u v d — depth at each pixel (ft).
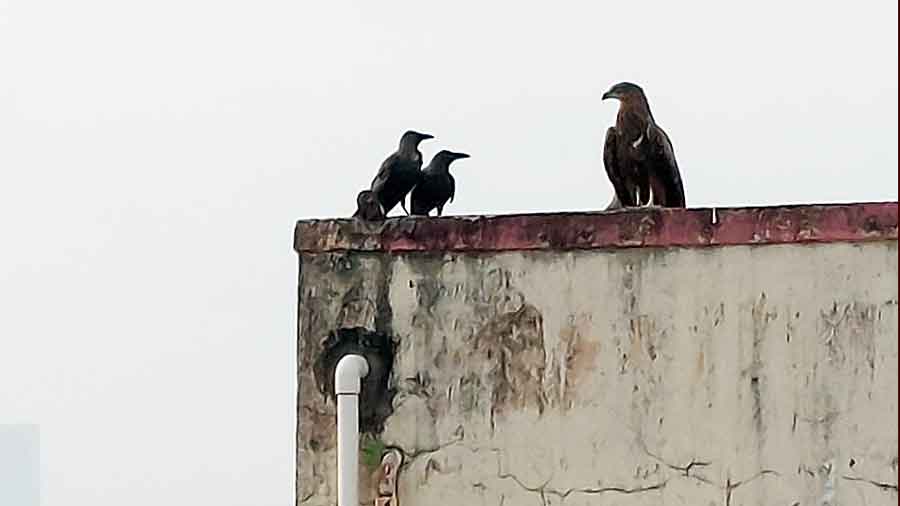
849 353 40.32
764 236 40.70
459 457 42.37
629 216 41.45
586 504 41.55
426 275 42.73
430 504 42.50
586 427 41.65
